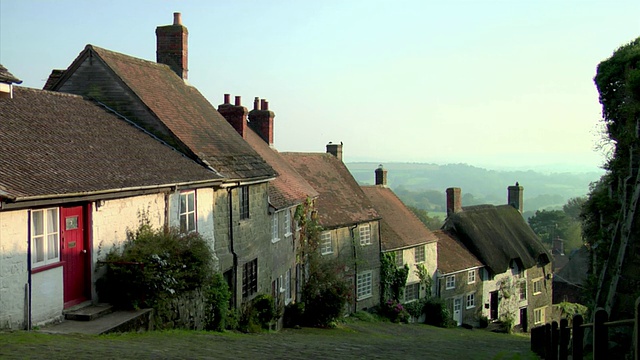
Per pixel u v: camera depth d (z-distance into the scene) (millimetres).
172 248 14680
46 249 11836
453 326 40469
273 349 12258
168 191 15633
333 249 33875
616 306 12516
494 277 45969
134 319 12578
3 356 8102
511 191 55969
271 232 23469
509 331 44250
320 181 36625
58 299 12000
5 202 10047
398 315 37094
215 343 12422
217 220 18719
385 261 37812
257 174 20953
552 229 99625
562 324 9344
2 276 10398
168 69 23328
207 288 16375
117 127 17219
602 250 17828
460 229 46688
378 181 45594
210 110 23750
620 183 17422
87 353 8797
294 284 27094
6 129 12695
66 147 13641
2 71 13633
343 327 28156
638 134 15219
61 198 11438
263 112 31594
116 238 13859
